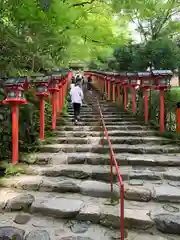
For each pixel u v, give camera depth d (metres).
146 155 5.27
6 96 4.77
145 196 3.52
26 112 5.89
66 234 2.87
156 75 6.58
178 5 8.91
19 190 3.93
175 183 3.99
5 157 5.05
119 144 6.02
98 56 11.84
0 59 5.00
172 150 5.48
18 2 4.20
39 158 5.00
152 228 2.93
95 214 3.13
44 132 6.69
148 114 8.16
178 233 2.84
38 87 5.92
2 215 3.31
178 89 6.70
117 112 9.42
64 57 7.45
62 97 9.61
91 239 2.76
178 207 3.31
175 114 6.51
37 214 3.32
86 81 17.64
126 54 11.17
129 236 2.83
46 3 3.82
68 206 3.33
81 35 8.00
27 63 6.16
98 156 5.08
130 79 8.79
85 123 7.79
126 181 4.10
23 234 2.84
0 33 4.41
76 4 5.96
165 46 9.16
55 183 3.99
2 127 5.09
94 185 3.89
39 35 4.73
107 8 7.40
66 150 5.58
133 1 5.20
